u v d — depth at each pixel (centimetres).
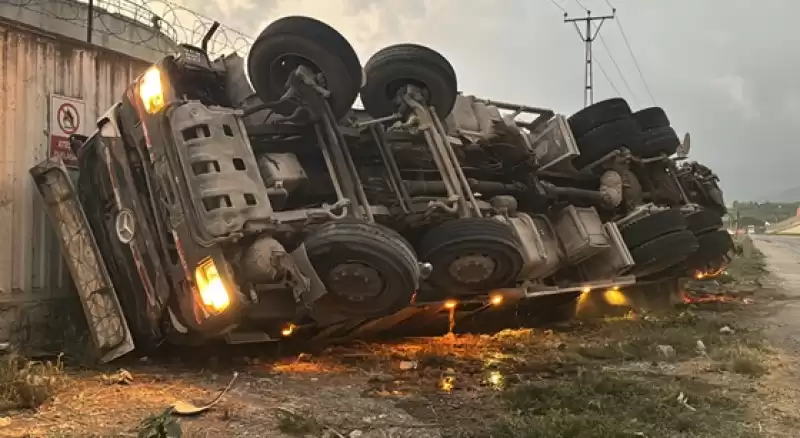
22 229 802
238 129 671
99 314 739
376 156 827
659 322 1074
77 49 877
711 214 1341
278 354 766
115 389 602
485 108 985
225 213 626
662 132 1220
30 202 813
